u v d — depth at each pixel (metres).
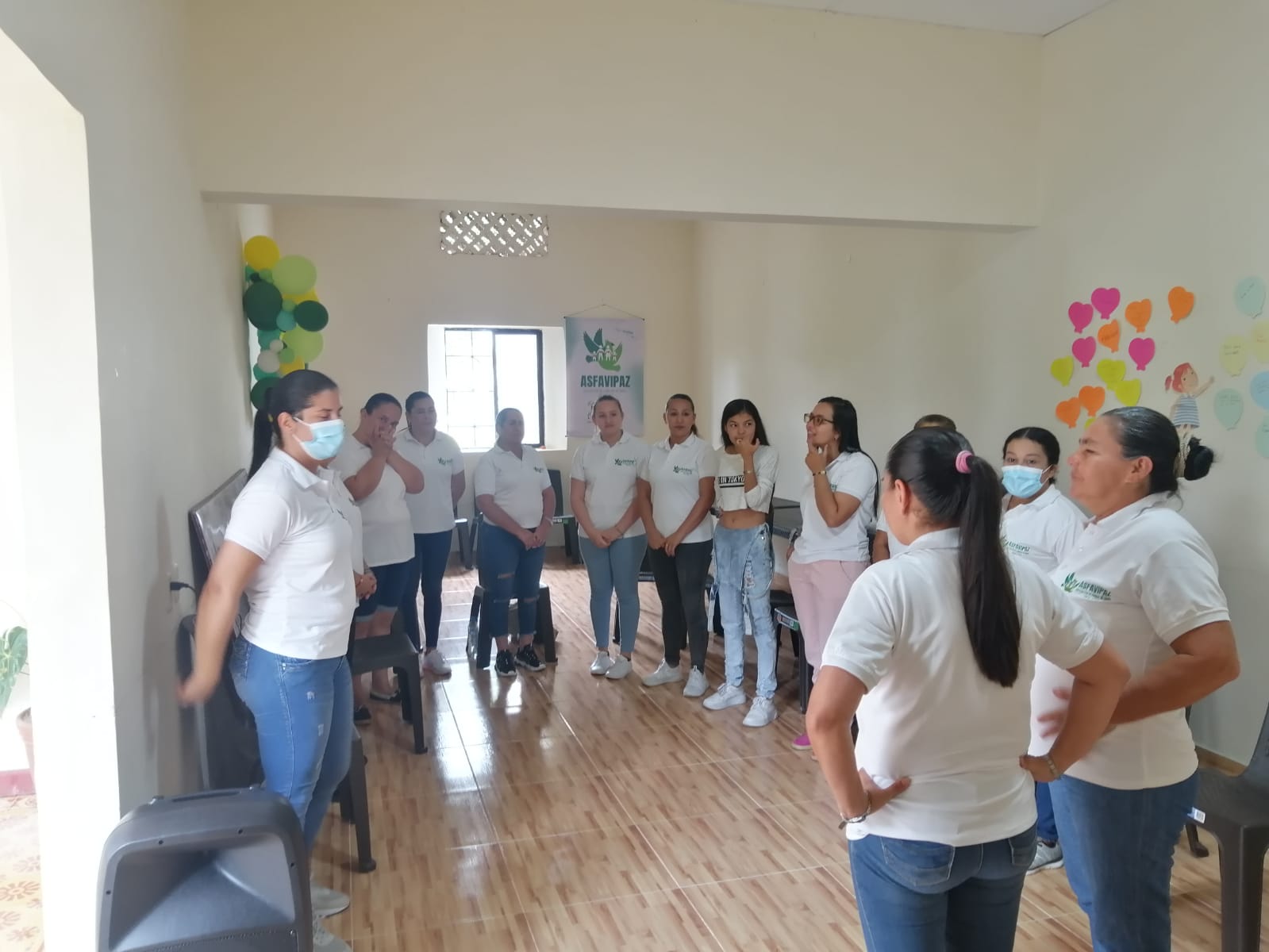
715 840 2.83
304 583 2.04
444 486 4.51
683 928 2.35
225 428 3.46
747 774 3.33
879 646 1.28
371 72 3.19
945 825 1.30
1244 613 3.14
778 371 6.48
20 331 1.67
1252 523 3.10
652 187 3.49
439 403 7.64
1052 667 1.72
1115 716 1.53
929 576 1.32
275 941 1.48
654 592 6.32
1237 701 3.18
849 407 3.46
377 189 3.21
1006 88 3.93
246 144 3.09
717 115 3.55
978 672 1.30
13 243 1.67
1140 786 1.60
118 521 1.81
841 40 3.68
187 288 2.72
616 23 3.41
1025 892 2.51
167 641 2.22
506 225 7.46
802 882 2.58
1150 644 1.62
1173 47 3.35
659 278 7.91
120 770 1.77
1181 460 1.72
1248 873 1.99
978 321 4.41
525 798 3.13
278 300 4.10
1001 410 4.29
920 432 1.40
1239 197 3.12
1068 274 3.86
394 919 2.39
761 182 3.62
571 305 7.67
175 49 2.71
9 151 1.66
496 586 4.41
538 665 4.55
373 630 3.82
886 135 3.77
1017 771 1.36
